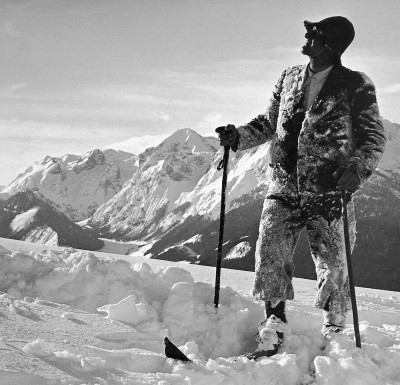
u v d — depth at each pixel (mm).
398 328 4902
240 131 4094
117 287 4129
